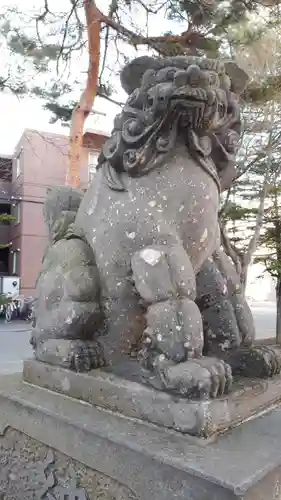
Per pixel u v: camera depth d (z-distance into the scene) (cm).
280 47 404
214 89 100
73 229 118
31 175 1007
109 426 86
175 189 101
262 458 72
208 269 110
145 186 103
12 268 1138
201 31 397
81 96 453
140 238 100
